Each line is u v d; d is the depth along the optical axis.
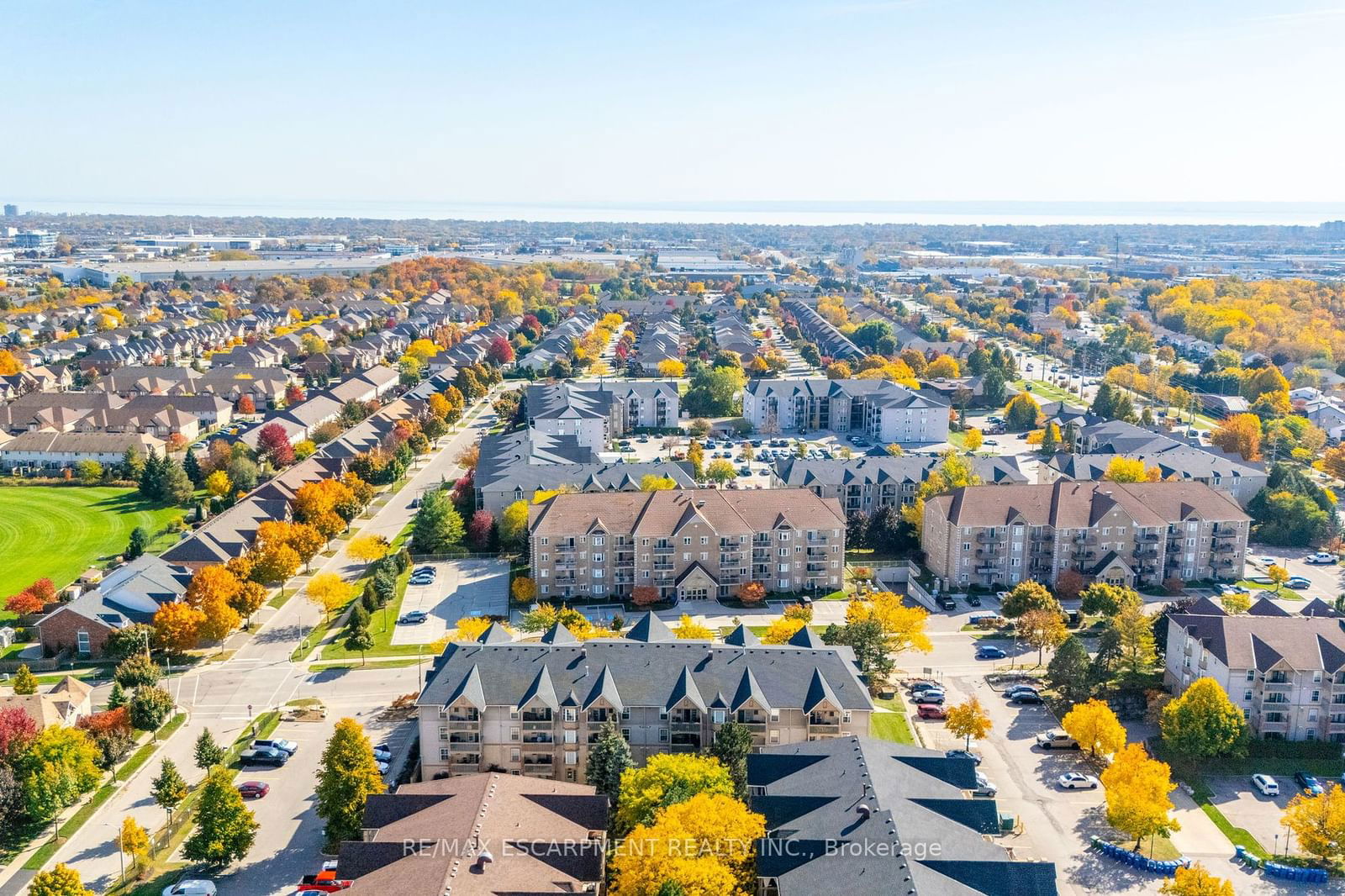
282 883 119.69
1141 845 126.50
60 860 124.81
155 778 142.38
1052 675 162.75
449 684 139.00
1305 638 152.50
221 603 182.00
